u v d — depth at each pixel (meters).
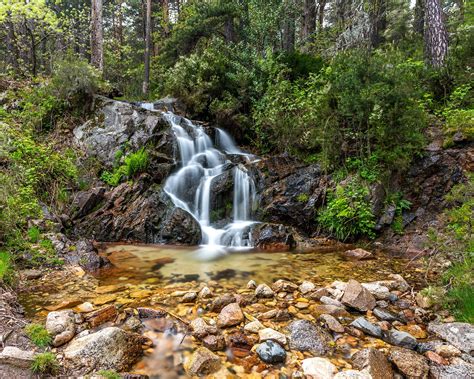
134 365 2.47
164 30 19.02
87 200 6.66
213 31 14.59
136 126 8.40
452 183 6.12
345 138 7.00
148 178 7.28
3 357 2.15
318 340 2.78
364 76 6.74
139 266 4.94
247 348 2.72
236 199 7.70
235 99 10.52
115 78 19.66
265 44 14.06
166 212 6.82
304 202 6.95
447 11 15.57
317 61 10.64
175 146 8.38
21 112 8.49
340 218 6.41
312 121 7.45
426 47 9.02
